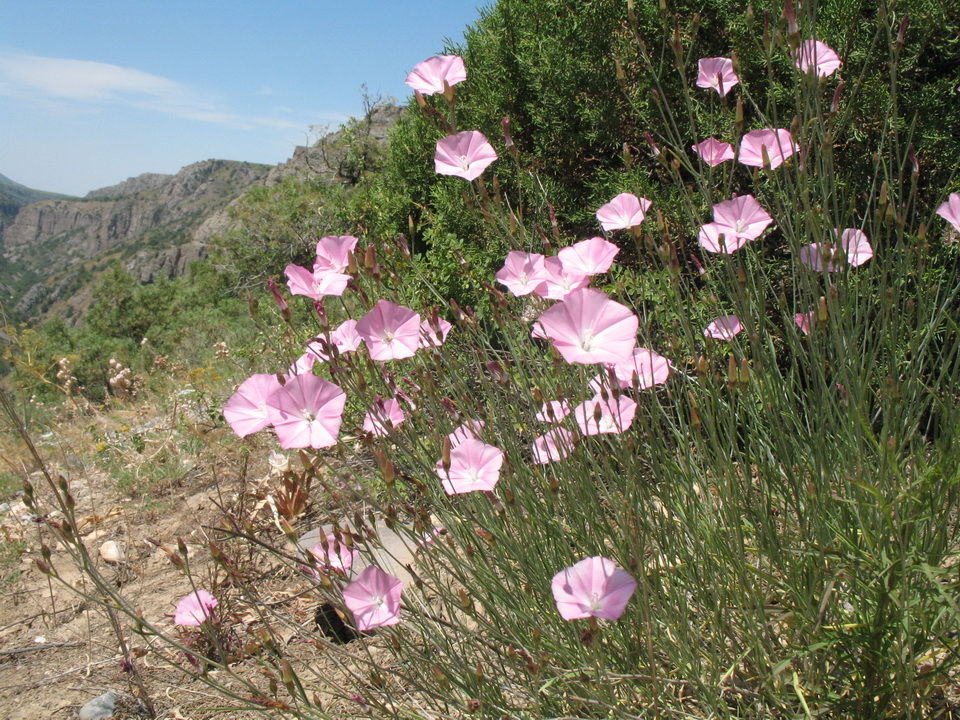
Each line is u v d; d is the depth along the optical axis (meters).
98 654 2.71
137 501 4.07
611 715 1.53
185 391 5.62
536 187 2.95
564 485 1.76
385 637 1.82
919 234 1.67
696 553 1.74
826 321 1.60
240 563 2.98
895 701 1.62
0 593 3.26
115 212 166.25
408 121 6.37
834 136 1.64
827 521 1.72
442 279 4.17
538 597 1.77
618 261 4.51
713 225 1.75
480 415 1.97
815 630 1.61
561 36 4.71
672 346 1.81
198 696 2.35
